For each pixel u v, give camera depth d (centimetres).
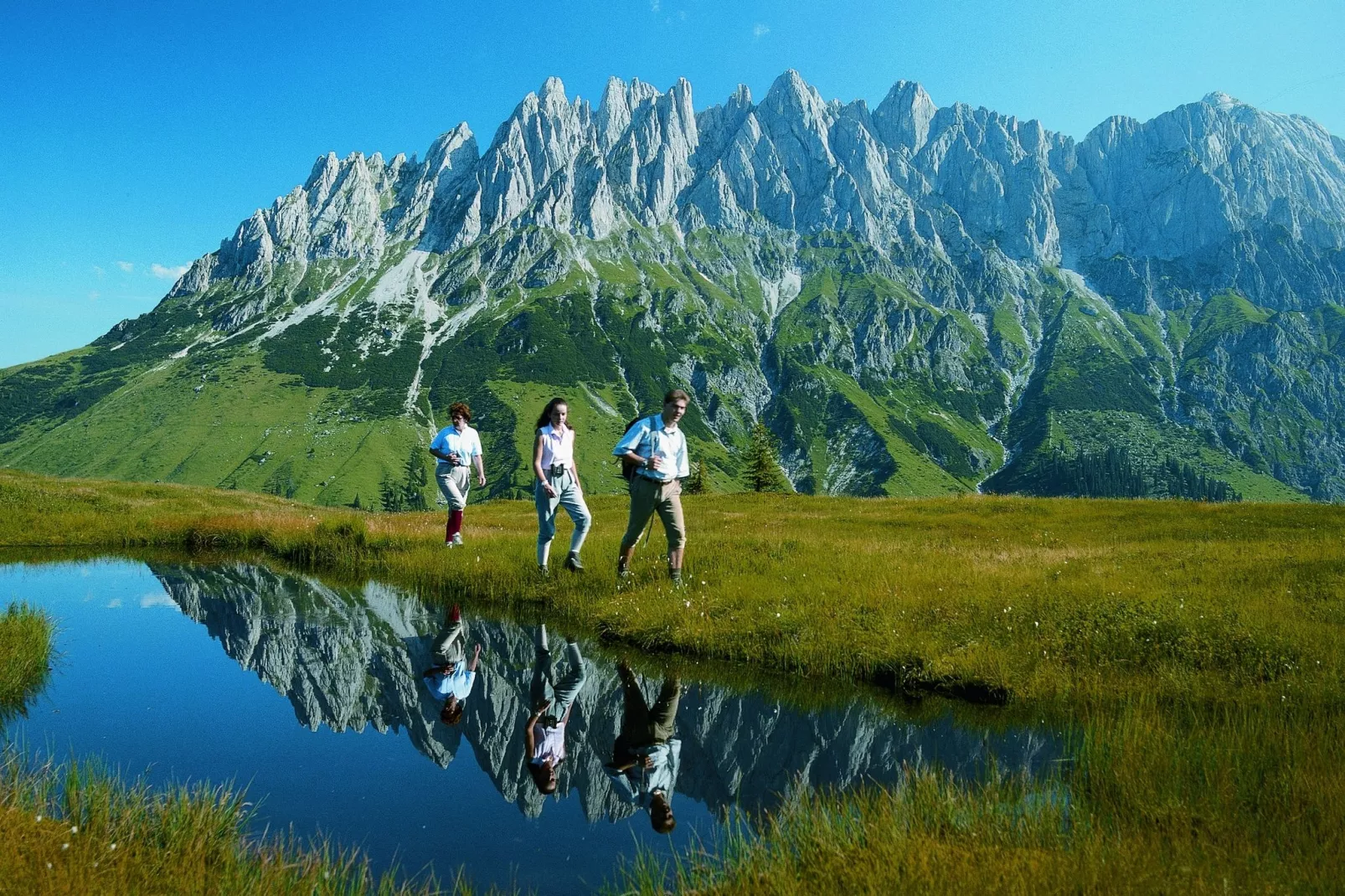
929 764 605
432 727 689
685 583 1230
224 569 1712
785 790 552
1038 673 835
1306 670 798
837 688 847
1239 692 775
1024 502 3303
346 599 1342
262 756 605
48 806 478
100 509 2658
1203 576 1250
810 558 1443
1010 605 1027
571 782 568
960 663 852
